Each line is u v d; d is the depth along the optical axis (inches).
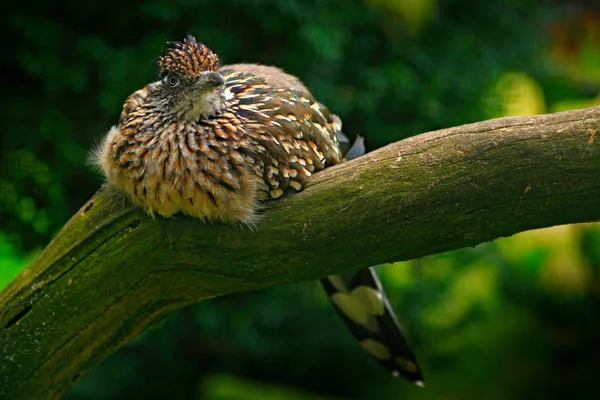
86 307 234.4
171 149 219.1
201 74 219.5
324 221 215.9
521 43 431.8
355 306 282.4
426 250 215.0
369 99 370.6
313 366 444.8
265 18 351.9
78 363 243.1
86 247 231.5
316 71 368.8
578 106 489.4
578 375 494.3
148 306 237.1
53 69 340.8
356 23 373.7
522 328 495.2
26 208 354.3
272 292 390.9
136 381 423.5
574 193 197.2
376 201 211.6
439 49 397.1
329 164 249.3
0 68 346.6
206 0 349.4
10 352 239.8
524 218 204.1
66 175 350.9
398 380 463.5
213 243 221.9
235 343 422.0
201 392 426.9
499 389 475.2
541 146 198.4
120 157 224.5
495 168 201.8
